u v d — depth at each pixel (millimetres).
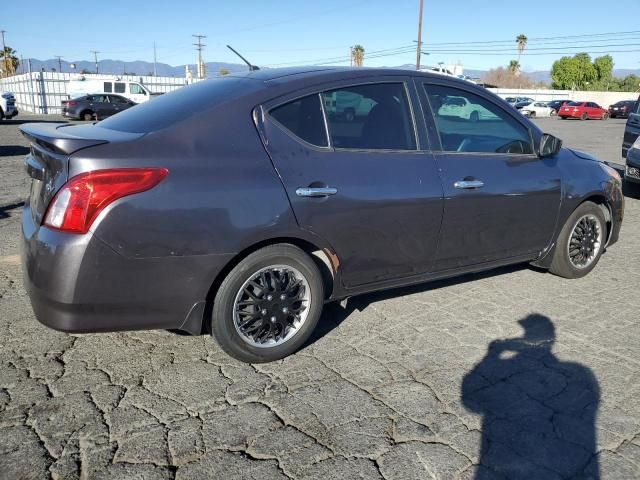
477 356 3383
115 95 27344
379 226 3389
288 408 2801
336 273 3336
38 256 2645
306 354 3371
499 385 3055
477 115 3980
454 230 3766
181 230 2750
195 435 2568
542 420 2744
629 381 3123
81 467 2338
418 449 2506
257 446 2504
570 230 4559
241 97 3096
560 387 3047
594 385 3074
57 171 2678
